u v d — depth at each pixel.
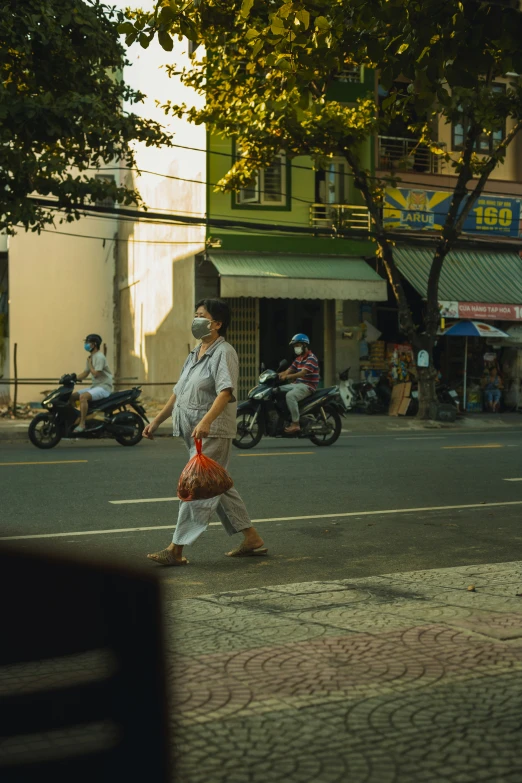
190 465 5.98
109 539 6.83
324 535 7.14
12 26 14.01
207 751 2.73
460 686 3.34
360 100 18.64
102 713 1.60
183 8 7.23
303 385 14.07
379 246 20.75
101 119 15.27
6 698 1.45
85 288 29.45
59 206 16.44
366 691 3.28
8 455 12.81
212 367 6.20
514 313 23.30
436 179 24.33
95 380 14.53
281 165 22.45
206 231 21.94
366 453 13.11
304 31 7.59
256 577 5.68
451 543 6.82
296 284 21.27
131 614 1.58
